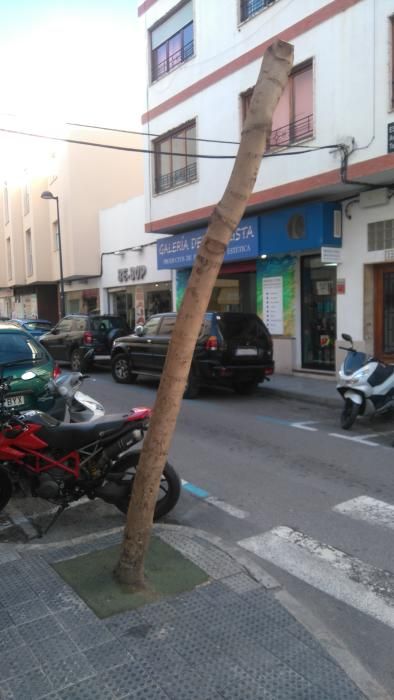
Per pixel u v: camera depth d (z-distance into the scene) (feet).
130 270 69.82
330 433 26.40
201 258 10.02
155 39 55.88
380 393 26.53
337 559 13.38
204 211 49.85
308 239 40.73
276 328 47.75
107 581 11.56
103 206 78.18
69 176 76.23
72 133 75.82
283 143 41.09
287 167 40.16
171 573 12.00
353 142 35.09
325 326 43.96
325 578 12.48
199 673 8.86
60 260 77.51
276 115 41.65
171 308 62.03
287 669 9.01
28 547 13.32
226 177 47.06
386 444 24.17
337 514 16.17
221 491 18.20
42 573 11.96
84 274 76.95
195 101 49.98
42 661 9.07
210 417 30.40
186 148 52.37
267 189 41.96
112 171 78.74
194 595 11.12
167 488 15.64
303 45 38.42
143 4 56.65
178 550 13.10
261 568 12.41
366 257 38.91
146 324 43.16
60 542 13.61
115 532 14.24
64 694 8.34
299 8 38.55
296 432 26.63
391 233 37.19
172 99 52.95
